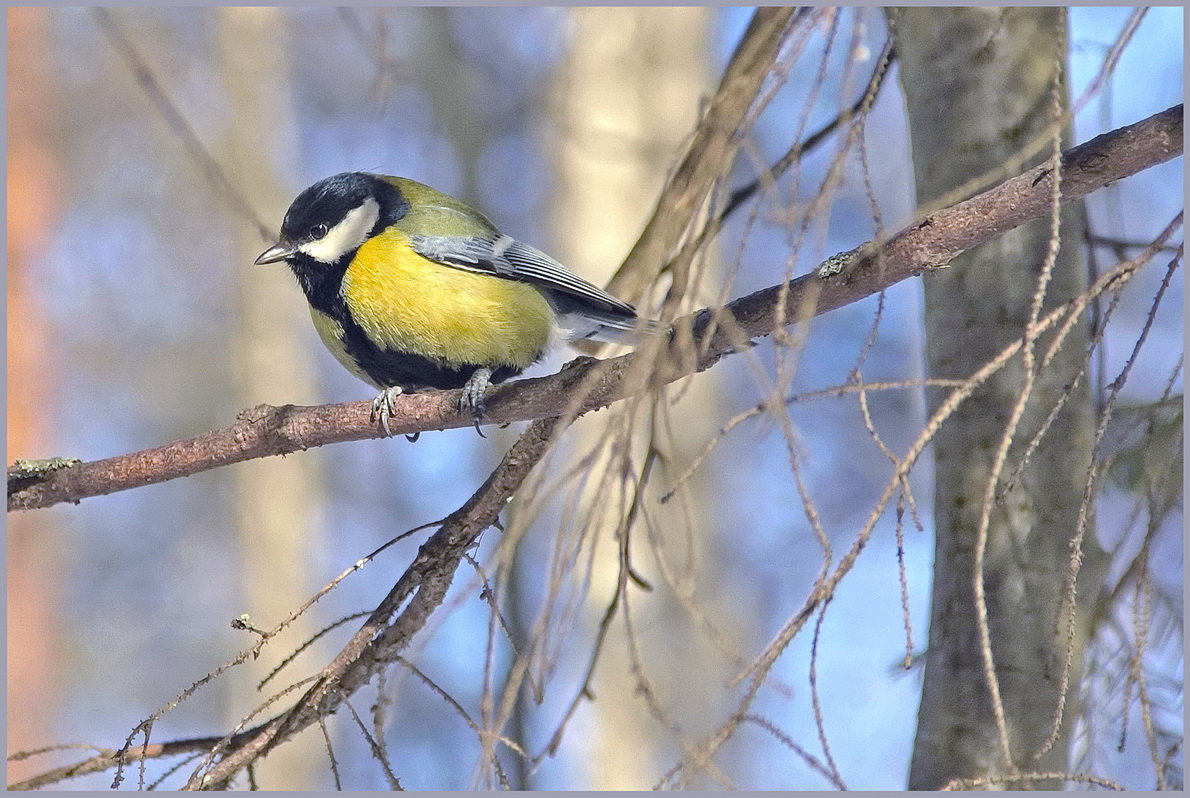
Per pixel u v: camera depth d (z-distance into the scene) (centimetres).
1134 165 529
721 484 1925
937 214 568
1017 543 741
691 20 1712
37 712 1911
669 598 1603
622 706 1566
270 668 1983
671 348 534
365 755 1978
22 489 790
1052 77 750
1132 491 794
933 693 765
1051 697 728
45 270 2184
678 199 626
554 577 468
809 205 500
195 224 2494
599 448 481
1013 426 462
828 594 478
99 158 2433
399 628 691
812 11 538
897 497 580
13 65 2150
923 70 777
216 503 2434
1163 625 776
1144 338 538
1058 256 745
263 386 2103
